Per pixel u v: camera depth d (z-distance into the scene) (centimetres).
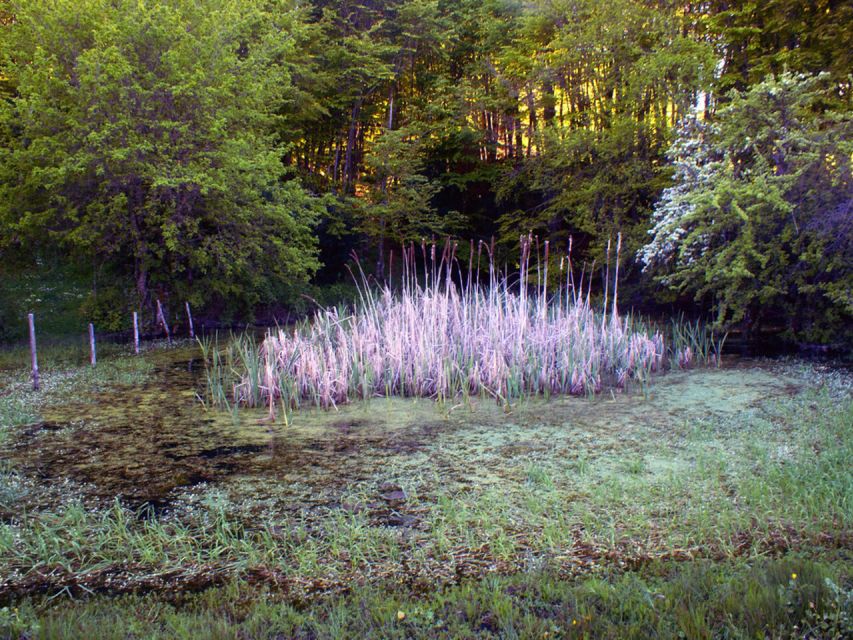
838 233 1065
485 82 2481
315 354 861
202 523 448
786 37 1642
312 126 2480
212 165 1451
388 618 309
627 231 1675
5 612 327
